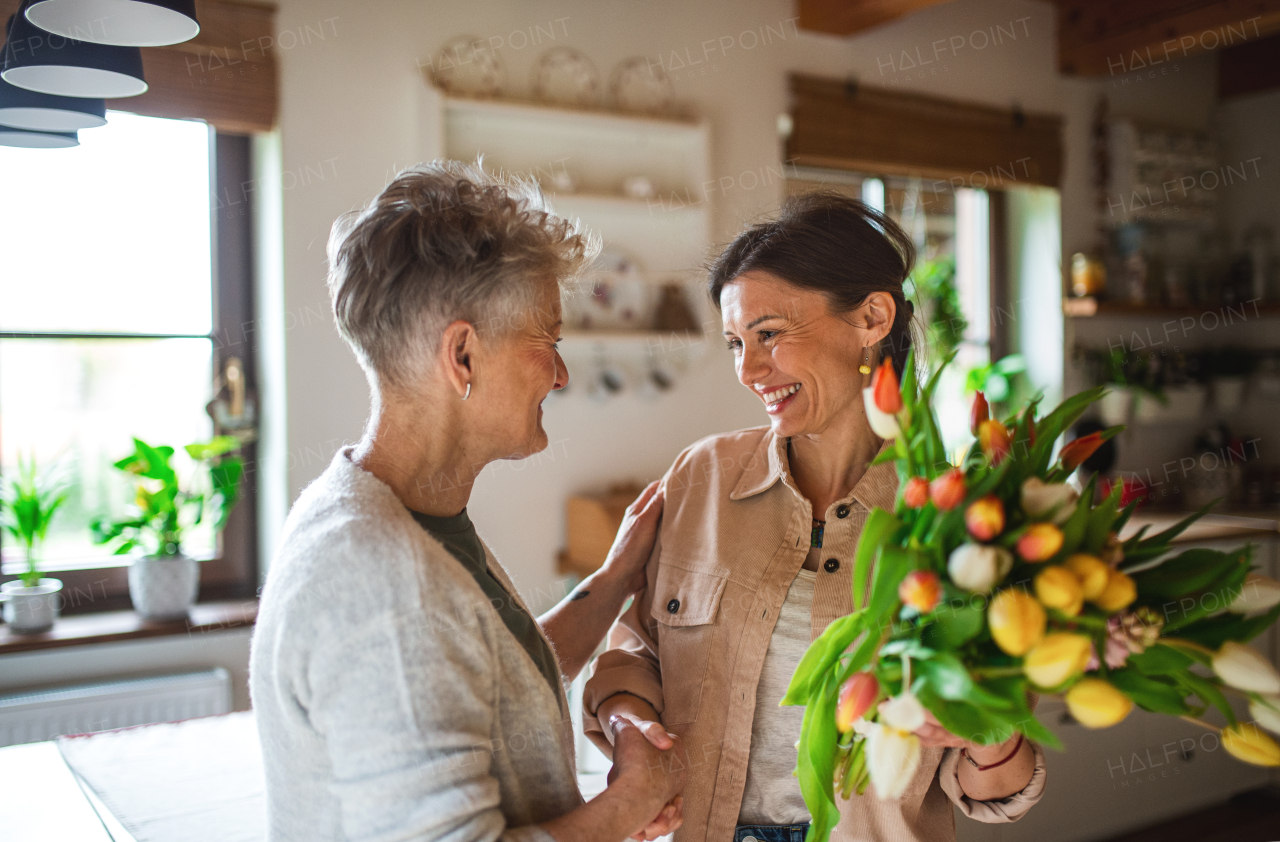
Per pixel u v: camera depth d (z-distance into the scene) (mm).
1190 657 755
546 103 3217
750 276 1120
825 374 1115
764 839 1126
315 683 792
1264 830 3189
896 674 778
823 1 3572
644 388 3467
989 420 802
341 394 2959
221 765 1586
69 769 1539
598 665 1248
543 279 943
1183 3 3738
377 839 758
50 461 2852
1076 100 4297
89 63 1455
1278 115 4367
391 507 867
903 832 1079
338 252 928
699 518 1250
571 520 3293
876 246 1122
